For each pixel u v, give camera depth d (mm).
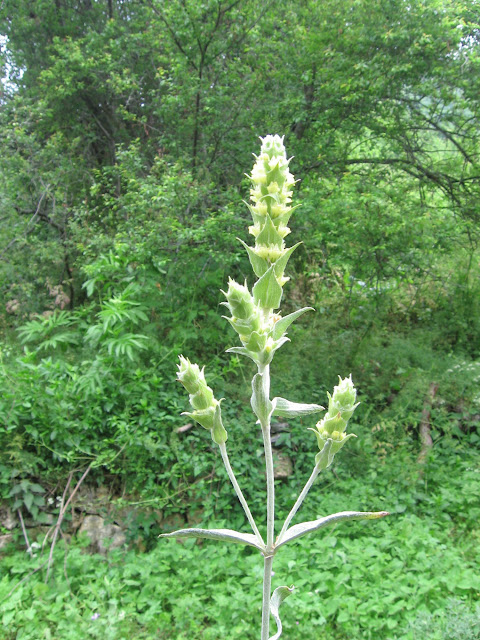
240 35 7824
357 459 5805
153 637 3918
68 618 3988
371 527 5090
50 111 9141
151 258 6484
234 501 5391
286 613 3959
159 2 7617
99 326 5738
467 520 5129
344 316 7676
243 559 4836
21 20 10125
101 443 5273
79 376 5617
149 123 9711
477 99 7734
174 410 5547
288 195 1455
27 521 5039
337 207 6711
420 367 7207
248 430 5637
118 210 7855
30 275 8047
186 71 7801
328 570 4523
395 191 7527
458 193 8828
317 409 1548
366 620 3918
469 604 3967
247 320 1355
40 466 5336
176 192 6555
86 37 9383
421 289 8672
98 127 10672
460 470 5965
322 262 7715
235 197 7020
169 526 5234
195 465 5277
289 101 7707
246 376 6355
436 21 7473
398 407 6457
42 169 8586
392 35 7215
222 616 4078
